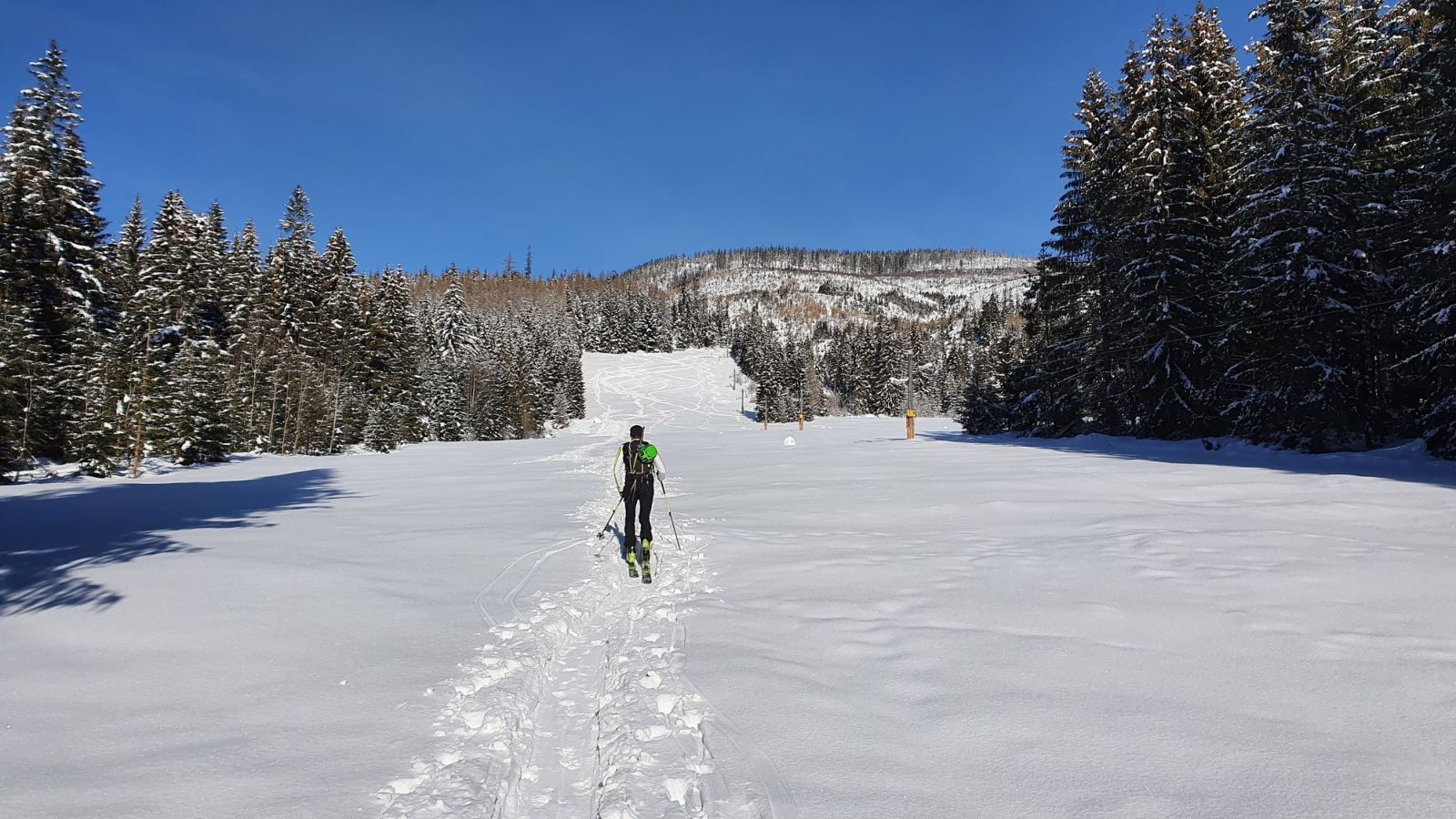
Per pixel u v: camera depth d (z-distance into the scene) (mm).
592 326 154375
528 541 8539
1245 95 22766
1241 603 5297
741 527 9180
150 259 41500
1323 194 17812
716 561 7285
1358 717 3424
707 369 141375
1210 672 4031
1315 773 2906
